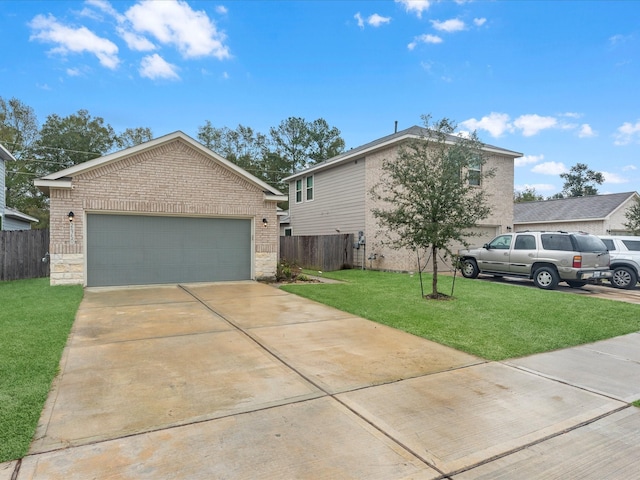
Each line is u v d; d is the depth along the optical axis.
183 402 3.41
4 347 4.68
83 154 34.97
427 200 8.62
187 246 11.52
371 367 4.44
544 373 4.38
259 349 5.06
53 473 2.33
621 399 3.69
